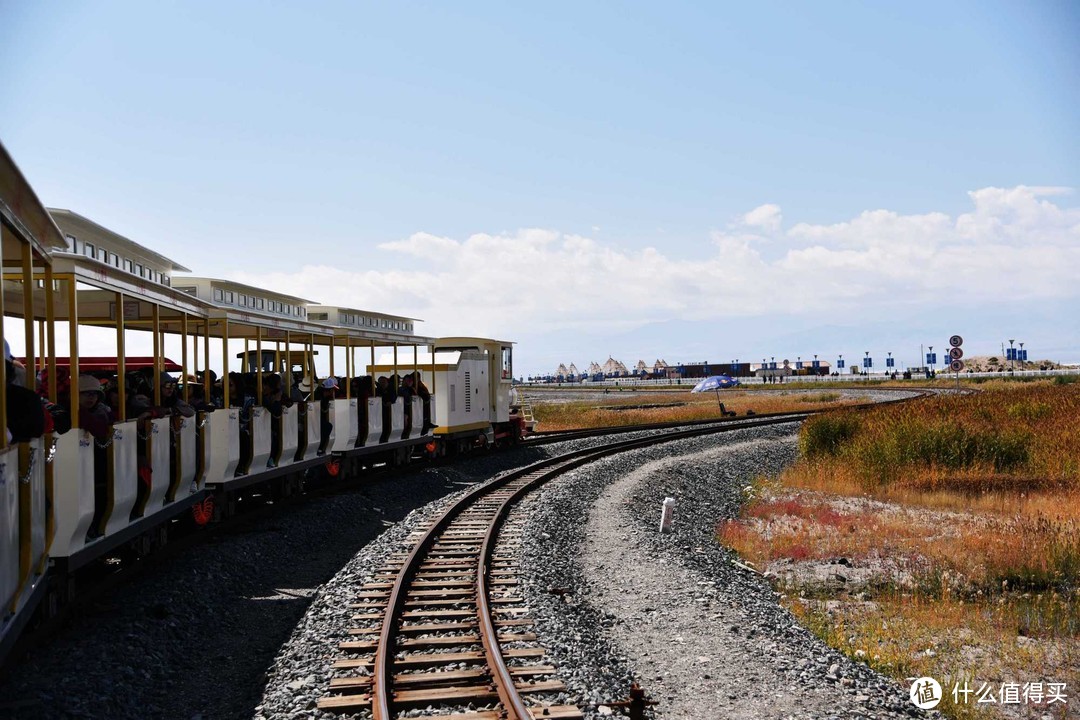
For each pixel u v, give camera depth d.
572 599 10.97
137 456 10.46
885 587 13.70
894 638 11.14
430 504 18.11
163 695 7.62
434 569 11.96
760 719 7.15
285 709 6.98
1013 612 12.25
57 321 12.07
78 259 8.48
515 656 8.16
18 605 7.12
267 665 8.41
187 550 12.43
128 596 9.98
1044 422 28.58
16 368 8.30
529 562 12.48
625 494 20.02
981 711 8.80
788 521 19.44
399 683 7.41
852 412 31.81
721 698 7.63
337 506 17.12
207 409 13.55
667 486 22.25
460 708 6.98
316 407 18.12
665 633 9.68
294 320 17.12
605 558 13.66
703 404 63.28
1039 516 16.52
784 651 9.00
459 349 29.06
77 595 9.73
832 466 25.58
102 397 9.45
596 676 7.83
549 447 31.36
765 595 12.77
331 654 8.21
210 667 8.42
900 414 29.94
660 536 15.62
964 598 13.13
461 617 9.62
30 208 6.96
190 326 15.02
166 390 11.98
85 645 8.26
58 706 6.84
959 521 18.34
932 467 23.94
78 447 8.56
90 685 7.34
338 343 21.09
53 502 8.41
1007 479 22.56
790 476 25.38
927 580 13.82
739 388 94.38
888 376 113.81
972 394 40.62
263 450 15.38
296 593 11.36
